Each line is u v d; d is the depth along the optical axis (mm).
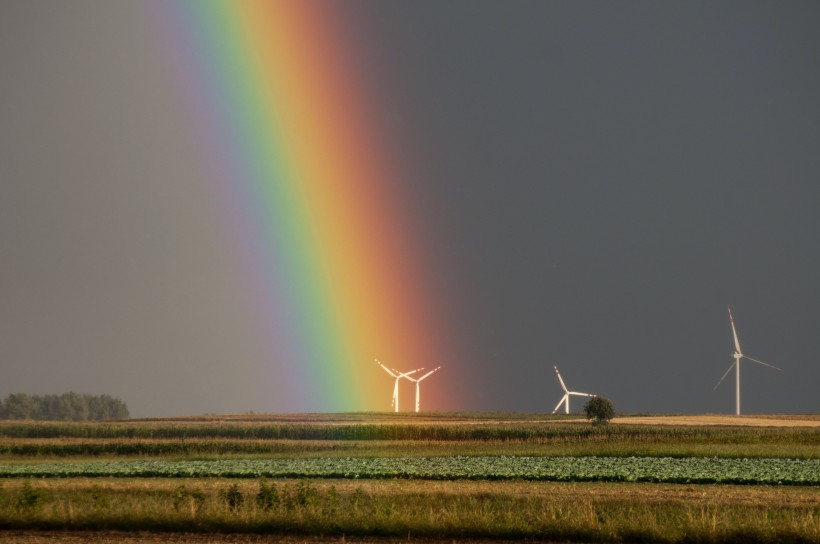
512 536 152375
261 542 151625
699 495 197250
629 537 149125
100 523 161000
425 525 154750
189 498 176875
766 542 143250
